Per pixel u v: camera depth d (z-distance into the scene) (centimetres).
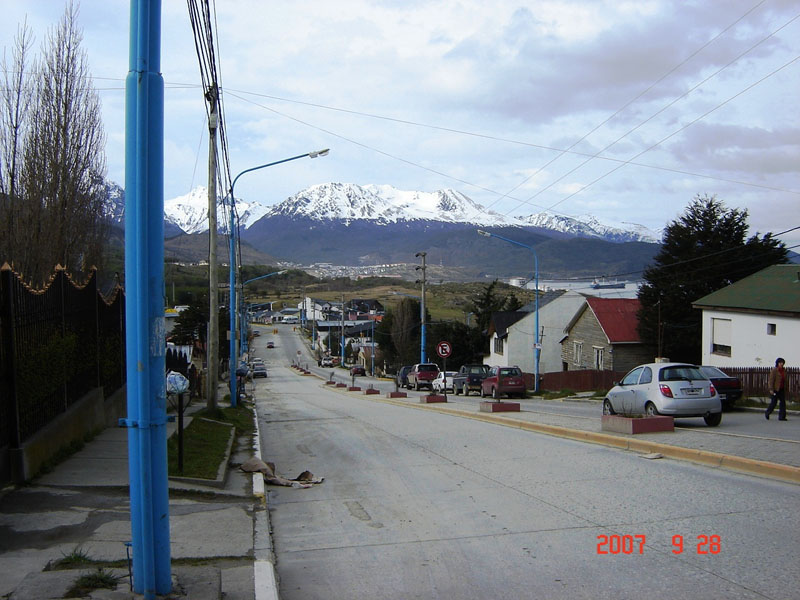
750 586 542
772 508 774
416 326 7706
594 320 4628
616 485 932
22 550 620
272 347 13538
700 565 596
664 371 1625
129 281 479
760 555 615
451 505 862
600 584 561
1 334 820
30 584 504
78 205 2220
